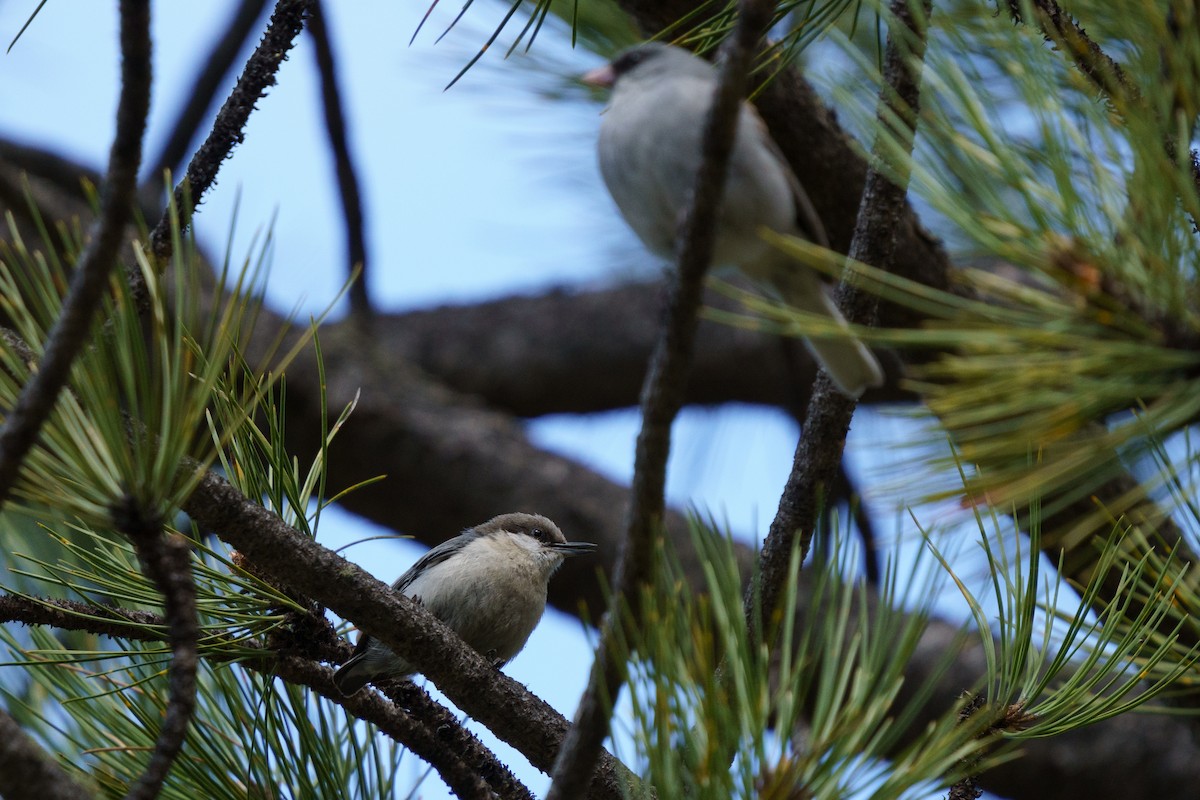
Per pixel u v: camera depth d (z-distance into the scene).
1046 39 5.22
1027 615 4.64
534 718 5.66
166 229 5.30
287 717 5.65
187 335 4.16
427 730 5.70
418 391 12.82
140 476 4.10
